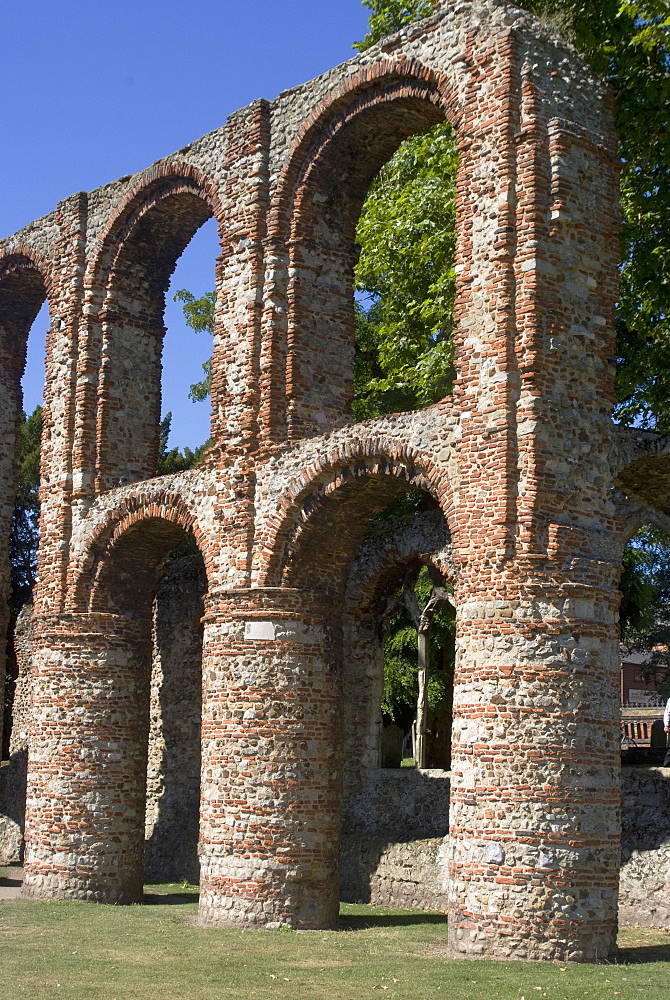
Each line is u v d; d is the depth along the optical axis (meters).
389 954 17.41
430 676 36.06
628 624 34.34
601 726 17.64
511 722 17.41
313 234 22.75
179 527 24.55
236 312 22.88
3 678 31.58
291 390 22.16
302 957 17.14
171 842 27.83
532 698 17.38
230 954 17.41
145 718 25.56
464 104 19.56
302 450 21.34
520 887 17.00
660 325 25.05
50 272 27.64
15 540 46.84
